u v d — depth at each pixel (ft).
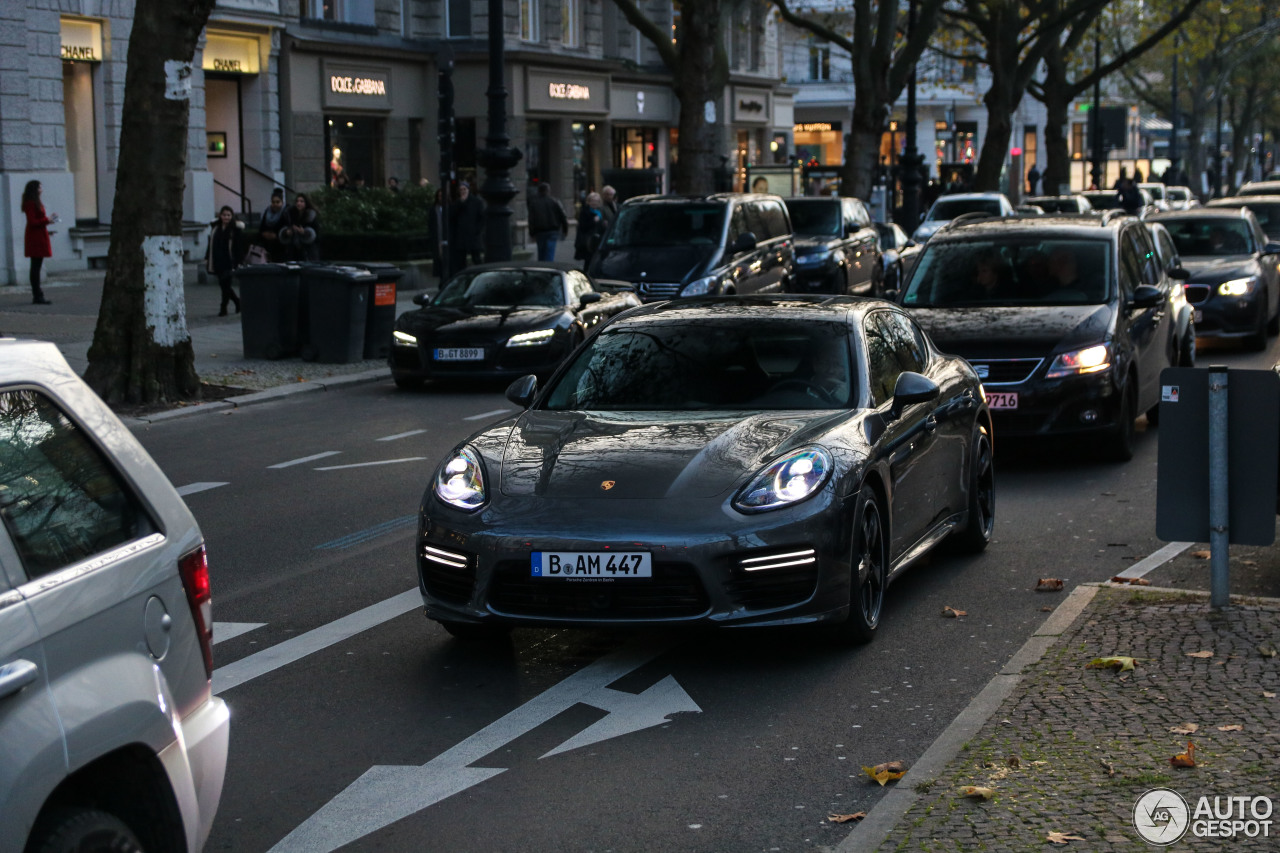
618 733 17.85
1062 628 20.72
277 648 21.94
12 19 86.58
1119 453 36.96
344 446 42.39
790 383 23.38
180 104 49.67
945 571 26.30
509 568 19.66
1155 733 16.20
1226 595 21.02
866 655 20.97
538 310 54.95
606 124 152.87
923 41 116.16
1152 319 40.55
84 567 10.70
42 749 9.66
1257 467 20.81
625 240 65.92
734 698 19.12
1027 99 271.90
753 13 185.88
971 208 105.29
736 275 64.49
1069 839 13.39
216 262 75.15
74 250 92.63
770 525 19.51
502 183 76.54
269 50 112.57
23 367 11.09
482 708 18.93
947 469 25.79
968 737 16.47
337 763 16.97
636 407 23.34
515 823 15.06
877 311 26.12
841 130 248.73
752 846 14.33
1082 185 228.84
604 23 156.35
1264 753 15.44
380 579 26.30
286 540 29.78
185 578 11.84
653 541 19.17
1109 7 194.70
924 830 13.79
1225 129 383.24
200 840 11.64
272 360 61.41
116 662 10.73
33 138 88.74
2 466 10.44
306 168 118.52
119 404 49.73
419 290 87.81
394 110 130.11
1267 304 62.75
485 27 133.90
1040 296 38.55
